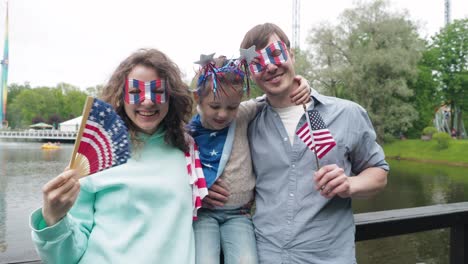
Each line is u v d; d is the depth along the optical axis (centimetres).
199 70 195
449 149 2738
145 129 177
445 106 3706
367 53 2598
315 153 187
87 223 169
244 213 205
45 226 146
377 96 2636
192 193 184
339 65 2717
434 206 275
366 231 232
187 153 190
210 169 196
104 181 170
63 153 3556
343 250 190
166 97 177
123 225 168
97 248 163
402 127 2684
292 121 202
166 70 176
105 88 179
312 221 188
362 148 201
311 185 191
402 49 2589
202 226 195
